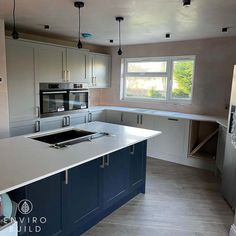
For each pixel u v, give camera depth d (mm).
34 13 2852
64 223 1989
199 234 2318
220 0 2260
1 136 3312
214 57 4273
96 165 2252
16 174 1555
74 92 4605
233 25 3268
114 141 2459
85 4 2465
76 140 2465
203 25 3283
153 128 4539
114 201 2576
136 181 2945
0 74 3189
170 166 4191
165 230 2369
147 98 5277
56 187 1876
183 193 3170
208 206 2850
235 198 2678
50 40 4480
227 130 2990
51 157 1916
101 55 5215
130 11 2686
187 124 4141
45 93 4051
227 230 2389
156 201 2939
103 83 5391
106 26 3492
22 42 3586
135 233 2312
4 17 3062
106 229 2365
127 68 5508
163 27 3465
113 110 5070
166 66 4941
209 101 4414
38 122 3996
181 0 2287
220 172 3678
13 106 3605
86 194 2186
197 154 4262
